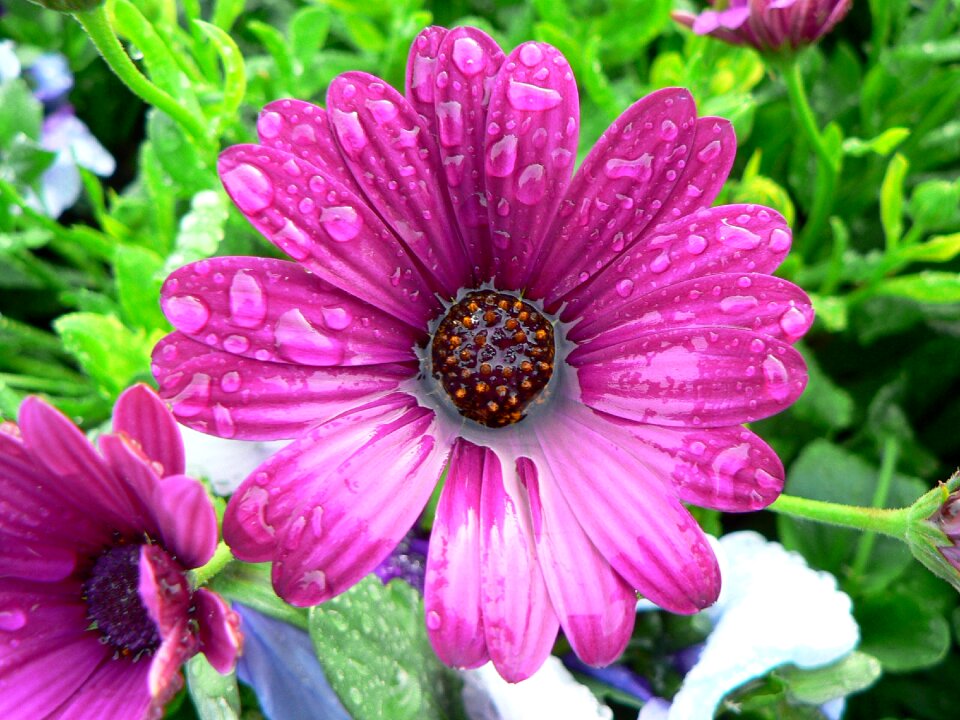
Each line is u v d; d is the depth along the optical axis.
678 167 0.08
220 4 0.11
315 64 0.13
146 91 0.09
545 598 0.07
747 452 0.08
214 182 0.11
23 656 0.07
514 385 0.09
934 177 0.14
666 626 0.09
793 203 0.14
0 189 0.11
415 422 0.08
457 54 0.08
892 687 0.12
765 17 0.10
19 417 0.06
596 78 0.12
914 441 0.13
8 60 0.12
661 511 0.08
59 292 0.13
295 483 0.07
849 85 0.14
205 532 0.06
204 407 0.07
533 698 0.08
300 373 0.08
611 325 0.08
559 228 0.08
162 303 0.07
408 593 0.09
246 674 0.09
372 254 0.08
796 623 0.09
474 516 0.08
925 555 0.09
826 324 0.12
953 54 0.12
